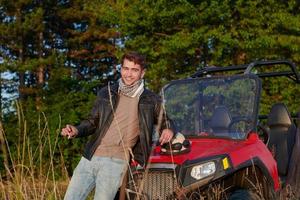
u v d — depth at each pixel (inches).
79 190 175.5
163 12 778.2
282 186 230.7
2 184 183.6
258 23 773.9
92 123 179.9
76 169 178.7
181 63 807.7
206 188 188.1
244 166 193.6
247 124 213.6
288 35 780.6
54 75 960.9
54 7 1187.3
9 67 1062.4
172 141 195.5
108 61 1256.8
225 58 786.8
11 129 697.6
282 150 240.7
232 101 221.9
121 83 177.2
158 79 791.1
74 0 1189.7
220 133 214.2
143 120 175.6
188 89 231.1
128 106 175.9
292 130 244.4
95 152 175.8
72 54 1210.0
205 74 251.4
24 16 1114.7
